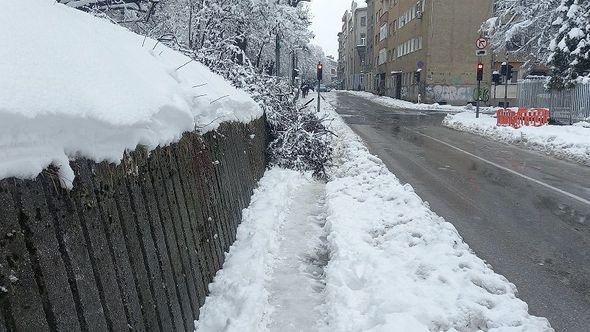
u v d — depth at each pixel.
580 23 21.56
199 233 3.94
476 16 43.50
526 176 10.79
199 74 5.79
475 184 9.80
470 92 44.06
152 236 2.92
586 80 21.69
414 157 13.38
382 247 4.96
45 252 1.85
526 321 3.47
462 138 18.45
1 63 1.90
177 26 13.28
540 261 5.50
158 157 3.20
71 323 1.93
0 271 1.59
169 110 3.29
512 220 7.16
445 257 4.50
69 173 2.01
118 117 2.43
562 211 7.73
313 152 9.97
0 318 1.57
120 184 2.58
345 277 4.25
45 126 1.87
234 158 5.89
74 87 2.25
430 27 43.72
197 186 4.08
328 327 3.62
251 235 5.34
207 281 3.97
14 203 1.72
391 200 6.81
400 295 3.71
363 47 93.38
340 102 47.12
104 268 2.27
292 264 4.95
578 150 13.92
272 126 10.15
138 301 2.57
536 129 18.69
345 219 5.84
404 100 52.41
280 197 7.16
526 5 27.44
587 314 4.24
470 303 3.61
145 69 3.65
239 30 14.93
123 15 9.41
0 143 1.64
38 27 2.52
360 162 9.91
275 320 3.77
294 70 29.92
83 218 2.16
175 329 3.03
